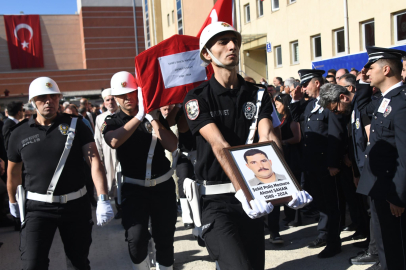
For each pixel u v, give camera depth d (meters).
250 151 2.13
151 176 3.38
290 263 4.01
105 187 3.03
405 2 11.20
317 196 4.31
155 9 25.94
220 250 2.21
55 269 4.30
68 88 44.72
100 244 5.00
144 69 3.32
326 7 14.25
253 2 18.89
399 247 2.84
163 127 3.43
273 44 17.70
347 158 4.18
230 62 2.33
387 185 2.79
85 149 3.10
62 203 2.95
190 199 2.44
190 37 3.40
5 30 44.00
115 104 5.88
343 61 9.18
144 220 3.21
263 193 2.00
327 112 4.21
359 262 3.78
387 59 2.82
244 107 2.37
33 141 3.00
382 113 2.83
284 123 4.99
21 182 3.24
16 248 5.04
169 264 3.42
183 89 3.38
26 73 43.56
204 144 2.39
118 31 45.97
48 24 45.69
